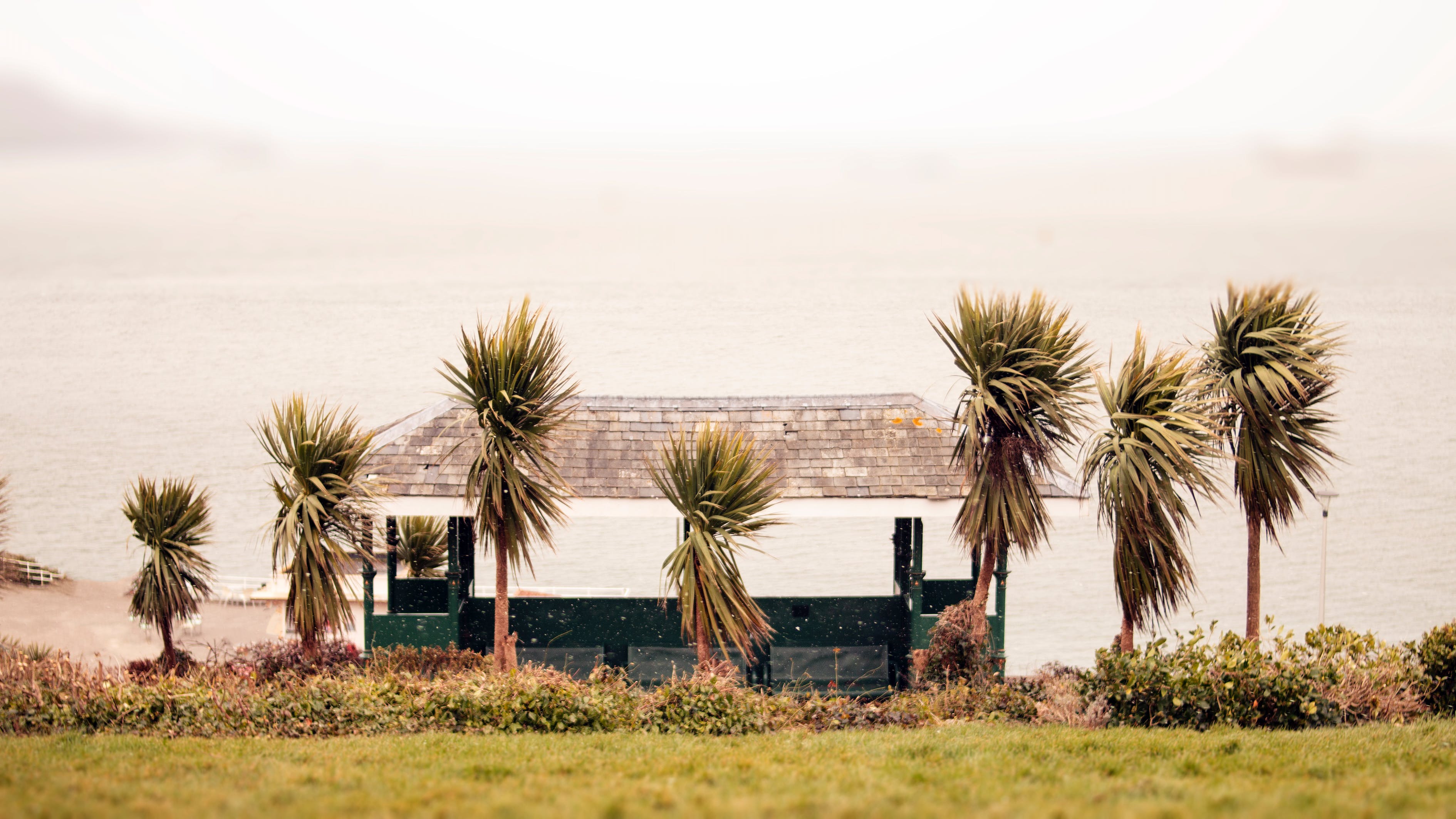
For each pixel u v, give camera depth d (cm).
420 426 1839
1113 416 1595
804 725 1312
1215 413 1684
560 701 1259
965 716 1364
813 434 1891
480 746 1111
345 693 1279
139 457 5969
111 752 1074
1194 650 1327
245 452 6144
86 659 2472
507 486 1581
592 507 1789
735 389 6825
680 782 917
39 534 4581
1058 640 3550
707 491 1537
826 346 7794
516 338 1586
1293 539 4722
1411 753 1058
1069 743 1109
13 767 991
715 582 1495
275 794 869
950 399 5834
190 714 1240
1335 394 1745
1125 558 1570
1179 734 1166
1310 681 1266
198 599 1908
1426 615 3731
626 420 1914
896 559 2025
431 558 2127
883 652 1905
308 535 1594
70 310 9919
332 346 8856
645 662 1867
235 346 8844
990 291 1623
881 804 811
